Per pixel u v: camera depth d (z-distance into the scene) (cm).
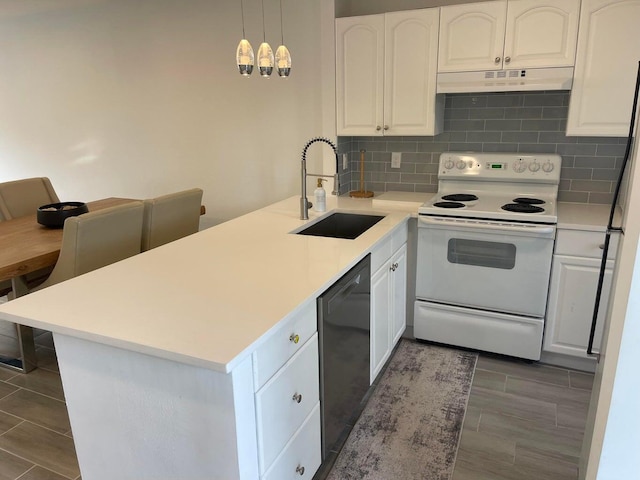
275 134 374
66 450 219
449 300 292
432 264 290
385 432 227
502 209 273
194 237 241
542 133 304
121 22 412
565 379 269
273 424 152
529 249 262
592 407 165
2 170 532
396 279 276
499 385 264
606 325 158
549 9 258
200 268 194
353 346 212
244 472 139
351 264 198
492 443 219
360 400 229
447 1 306
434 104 297
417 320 304
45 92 473
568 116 269
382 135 318
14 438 227
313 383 178
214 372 130
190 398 137
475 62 281
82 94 453
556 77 264
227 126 393
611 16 248
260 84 370
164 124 420
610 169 293
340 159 340
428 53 290
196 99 399
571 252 258
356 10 333
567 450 213
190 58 392
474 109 318
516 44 269
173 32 392
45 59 460
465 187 322
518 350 281
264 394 145
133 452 155
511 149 315
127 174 455
